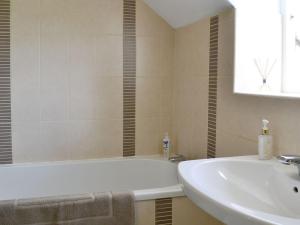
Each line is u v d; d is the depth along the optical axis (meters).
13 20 2.36
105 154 2.62
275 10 1.77
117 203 1.70
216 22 2.06
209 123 2.18
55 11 2.43
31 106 2.44
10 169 2.38
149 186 2.60
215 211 0.98
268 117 1.59
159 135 2.74
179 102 2.63
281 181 1.24
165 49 2.68
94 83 2.55
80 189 2.52
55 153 2.52
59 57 2.46
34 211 1.60
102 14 2.52
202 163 1.38
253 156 1.52
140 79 2.65
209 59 2.15
